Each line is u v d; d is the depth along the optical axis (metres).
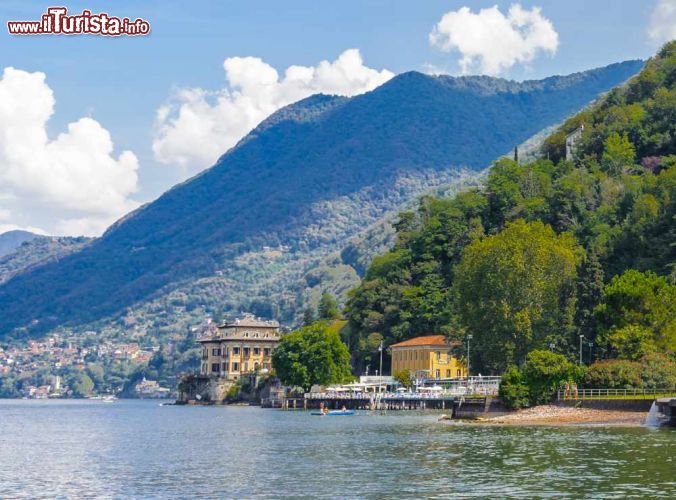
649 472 116.00
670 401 179.50
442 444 153.62
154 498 105.25
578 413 197.12
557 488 105.31
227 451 156.62
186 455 152.12
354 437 175.12
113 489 112.81
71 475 127.62
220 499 103.50
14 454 162.25
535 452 138.00
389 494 103.81
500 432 174.50
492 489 105.50
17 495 109.50
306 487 110.19
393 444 157.00
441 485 109.00
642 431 171.25
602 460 127.56
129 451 164.25
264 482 115.19
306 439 175.75
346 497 102.56
